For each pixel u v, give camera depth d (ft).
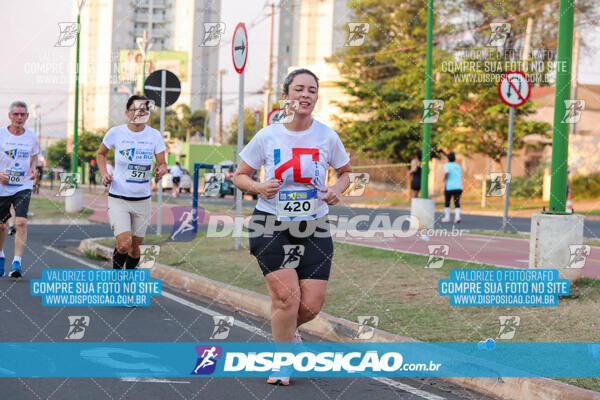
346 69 113.60
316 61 203.51
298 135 13.79
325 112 121.19
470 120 88.43
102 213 66.13
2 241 27.04
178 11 362.74
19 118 25.95
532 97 102.83
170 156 171.42
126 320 19.95
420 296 22.12
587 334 17.06
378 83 99.30
